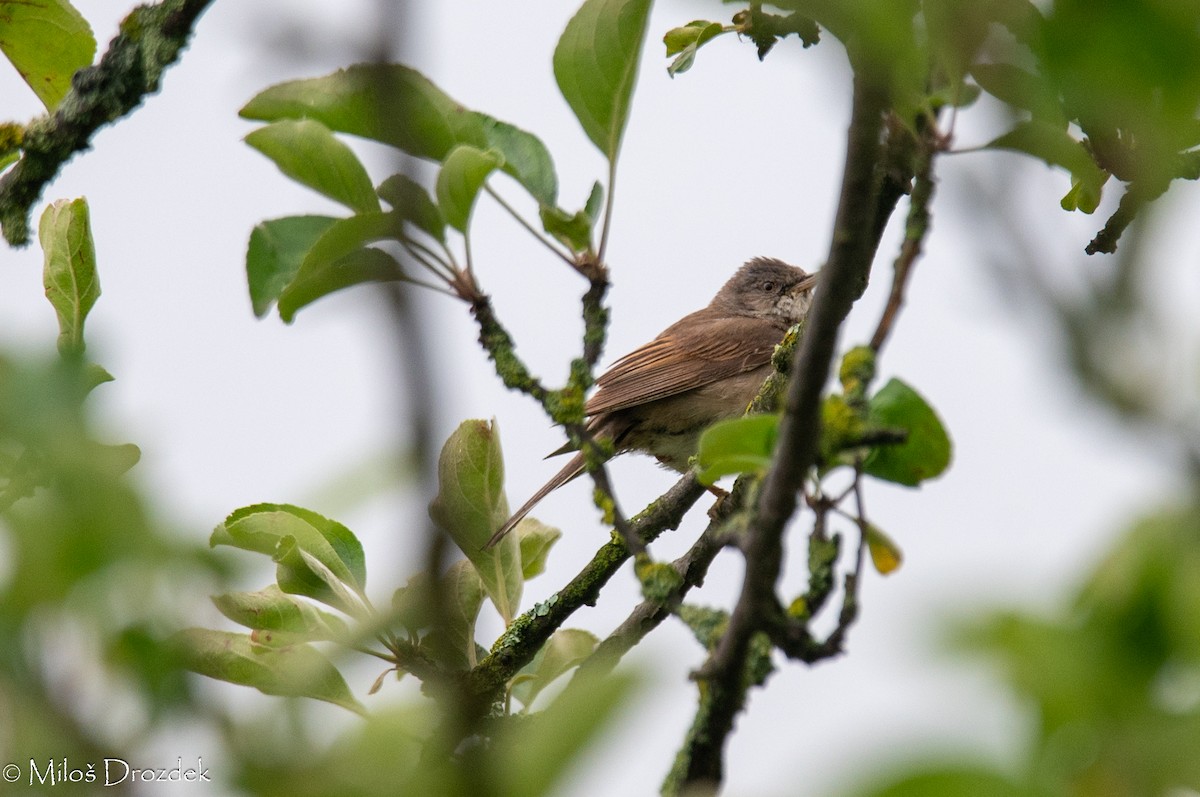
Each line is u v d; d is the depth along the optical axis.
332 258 7.48
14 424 4.97
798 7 4.84
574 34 7.62
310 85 7.58
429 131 7.44
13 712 5.04
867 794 3.57
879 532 6.40
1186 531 4.21
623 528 7.36
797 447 5.73
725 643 6.23
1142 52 4.06
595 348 7.93
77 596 5.04
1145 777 3.92
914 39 4.96
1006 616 4.14
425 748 5.45
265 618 8.09
